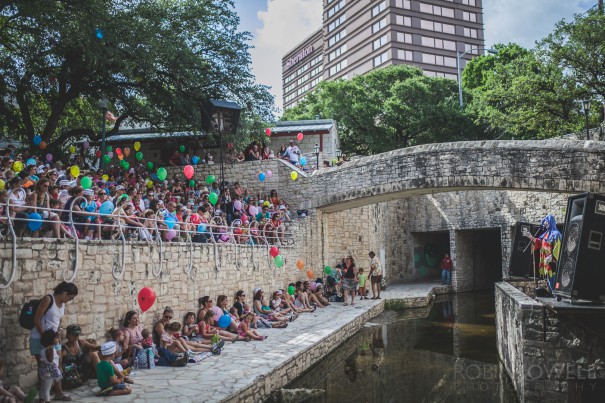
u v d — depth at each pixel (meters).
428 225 30.84
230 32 22.50
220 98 22.56
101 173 15.57
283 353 11.14
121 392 7.71
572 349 9.23
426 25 81.81
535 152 17.56
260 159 24.38
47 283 8.11
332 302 21.27
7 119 20.02
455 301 25.50
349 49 89.88
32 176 10.78
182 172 23.94
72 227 8.84
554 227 11.29
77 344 8.12
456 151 18.88
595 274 8.53
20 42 19.36
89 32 15.87
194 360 10.12
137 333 9.77
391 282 30.00
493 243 32.47
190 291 12.25
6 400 6.51
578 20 24.61
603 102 24.89
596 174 16.62
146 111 20.95
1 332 7.28
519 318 9.73
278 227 18.83
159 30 18.53
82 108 23.30
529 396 9.34
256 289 15.77
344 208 23.41
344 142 39.88
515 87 26.31
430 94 38.31
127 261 10.03
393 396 10.37
